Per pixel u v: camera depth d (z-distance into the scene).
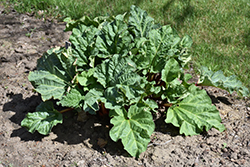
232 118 2.51
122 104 2.30
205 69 2.62
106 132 2.43
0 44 3.08
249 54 2.88
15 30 3.26
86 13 3.40
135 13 2.48
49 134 2.43
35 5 3.51
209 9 3.30
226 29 3.11
